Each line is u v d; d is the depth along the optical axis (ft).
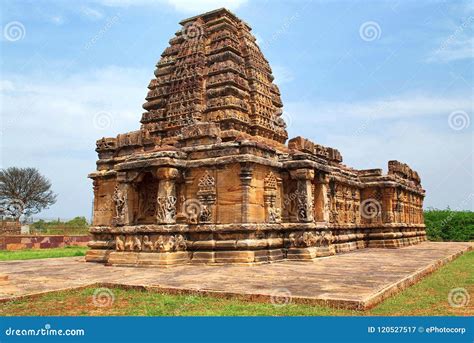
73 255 97.96
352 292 34.63
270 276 46.26
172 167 63.72
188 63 82.02
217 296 35.83
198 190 64.75
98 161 78.48
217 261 61.21
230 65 77.41
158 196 63.77
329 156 95.04
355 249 100.27
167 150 65.51
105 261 72.38
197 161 64.90
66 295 38.19
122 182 67.97
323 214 75.05
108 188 76.74
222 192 63.41
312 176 70.49
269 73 89.92
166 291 38.47
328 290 35.91
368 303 31.17
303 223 68.49
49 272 54.80
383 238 107.45
